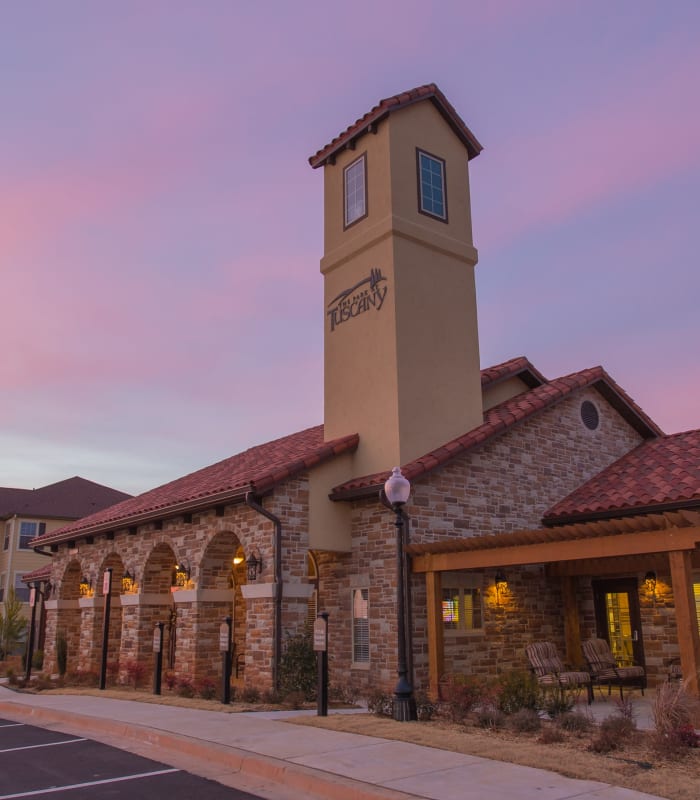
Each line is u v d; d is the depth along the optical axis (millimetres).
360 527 15914
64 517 42625
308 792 7453
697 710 9273
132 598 19422
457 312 17938
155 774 8375
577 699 12414
